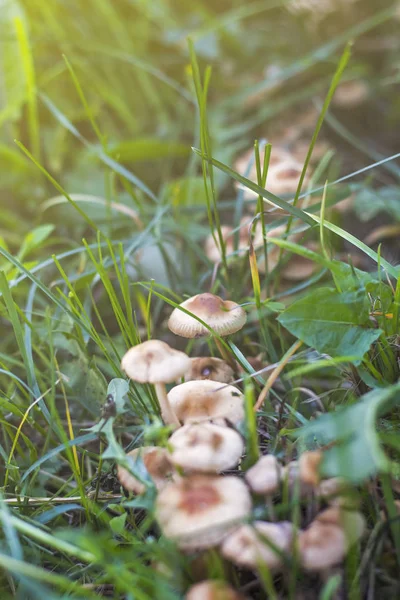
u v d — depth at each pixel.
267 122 1.05
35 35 1.06
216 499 0.44
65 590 0.46
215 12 1.28
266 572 0.42
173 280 0.71
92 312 0.71
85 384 0.57
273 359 0.56
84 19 1.13
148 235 0.70
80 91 0.66
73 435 0.54
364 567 0.45
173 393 0.50
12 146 0.92
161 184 0.95
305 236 0.61
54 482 0.55
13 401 0.57
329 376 0.61
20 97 0.86
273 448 0.51
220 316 0.52
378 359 0.52
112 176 0.73
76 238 0.82
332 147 0.99
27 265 0.62
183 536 0.43
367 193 0.80
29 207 0.89
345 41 1.15
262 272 0.68
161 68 1.13
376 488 0.47
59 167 0.92
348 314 0.50
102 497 0.52
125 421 0.57
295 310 0.50
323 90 1.08
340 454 0.42
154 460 0.47
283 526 0.44
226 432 0.46
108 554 0.46
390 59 1.14
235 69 1.19
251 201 0.69
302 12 1.23
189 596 0.42
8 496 0.51
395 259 0.73
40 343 0.62
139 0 1.16
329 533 0.43
